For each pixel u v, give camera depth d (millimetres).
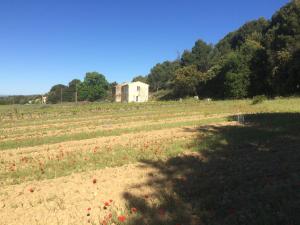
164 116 30609
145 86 104125
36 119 34438
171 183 9367
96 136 19234
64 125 26812
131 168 11273
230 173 10062
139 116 31797
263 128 18891
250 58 69188
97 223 7094
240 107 36844
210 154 12781
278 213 7039
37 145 17281
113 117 32281
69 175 10828
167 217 7098
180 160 11969
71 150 15008
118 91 112375
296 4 63188
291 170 10102
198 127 21062
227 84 69938
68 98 104500
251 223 6711
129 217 7141
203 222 6867
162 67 139000
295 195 8023
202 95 88438
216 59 108688
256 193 8242
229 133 17359
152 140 16688
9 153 15242
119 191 8930
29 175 11031
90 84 120625
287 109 30562
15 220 7469
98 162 12250
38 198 8742
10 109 52750
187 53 113500
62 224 7152
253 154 12492
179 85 91812
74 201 8383
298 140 14938
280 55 58500
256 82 67875
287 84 58344
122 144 16000
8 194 9195
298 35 59750
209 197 8070
